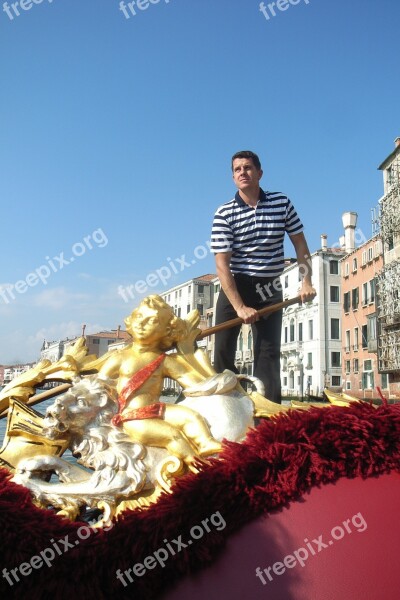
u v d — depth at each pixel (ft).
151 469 4.30
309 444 4.03
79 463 4.48
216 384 4.89
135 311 5.20
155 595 3.50
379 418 4.19
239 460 3.97
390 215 101.35
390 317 99.66
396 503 3.88
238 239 8.55
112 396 4.67
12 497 3.84
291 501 3.89
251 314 7.29
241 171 8.52
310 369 122.93
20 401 4.82
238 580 3.56
